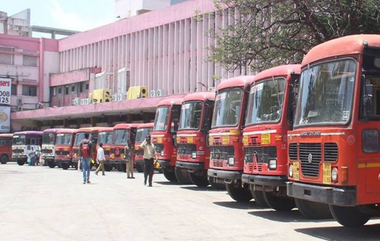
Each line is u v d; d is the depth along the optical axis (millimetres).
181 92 41562
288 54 19234
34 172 34094
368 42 8836
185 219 11727
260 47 18422
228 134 13820
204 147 17922
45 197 16609
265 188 11859
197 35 39188
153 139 22016
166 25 44156
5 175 30156
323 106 9414
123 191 18453
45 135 42812
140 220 11602
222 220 11570
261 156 11898
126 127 34750
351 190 8625
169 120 21281
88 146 22734
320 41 18094
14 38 64000
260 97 12359
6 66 63281
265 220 11609
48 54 64812
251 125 12383
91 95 52125
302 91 10125
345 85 8984
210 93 18531
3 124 61531
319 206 11156
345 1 16797
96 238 9508
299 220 11625
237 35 18734
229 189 14664
